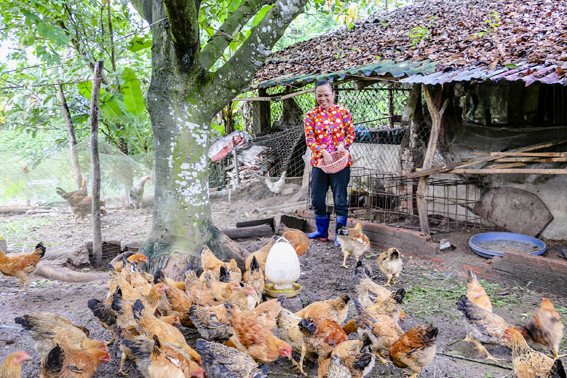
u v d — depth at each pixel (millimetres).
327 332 3674
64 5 9398
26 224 8953
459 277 5953
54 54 7426
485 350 4027
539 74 5055
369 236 7586
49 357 3096
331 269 6438
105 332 4355
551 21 7262
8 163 10461
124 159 9070
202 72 5445
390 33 9828
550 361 3373
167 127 5438
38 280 5973
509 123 7562
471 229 7570
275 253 4809
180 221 5500
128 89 10375
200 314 3891
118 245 7035
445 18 9664
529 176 7133
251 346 3623
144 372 3184
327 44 11211
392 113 12359
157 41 5430
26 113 10828
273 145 12211
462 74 5906
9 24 8844
